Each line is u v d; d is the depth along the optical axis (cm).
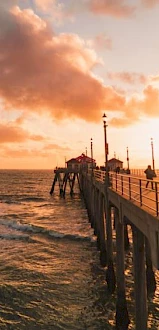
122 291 1140
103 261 1855
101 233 1877
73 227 3092
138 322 848
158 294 1406
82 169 5597
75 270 1808
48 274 1750
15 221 3481
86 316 1254
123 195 1081
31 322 1220
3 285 1580
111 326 1171
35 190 9625
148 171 2156
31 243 2505
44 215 4084
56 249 2300
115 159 5866
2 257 2114
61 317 1254
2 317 1261
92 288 1531
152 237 654
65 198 6338
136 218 820
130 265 1836
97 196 2319
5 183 13838
